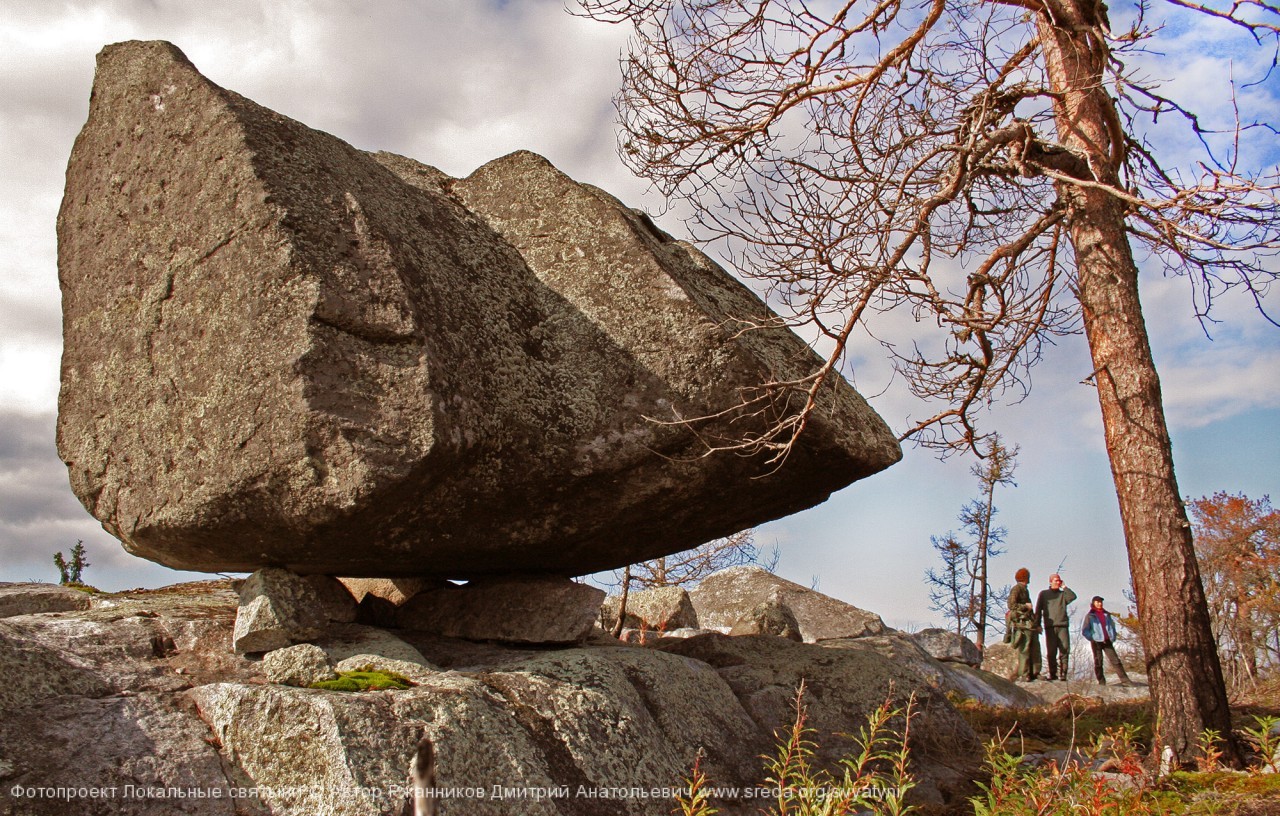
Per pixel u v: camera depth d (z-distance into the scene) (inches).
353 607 225.5
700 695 224.1
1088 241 279.3
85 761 156.6
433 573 249.3
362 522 195.3
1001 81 284.7
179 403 203.3
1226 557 666.2
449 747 161.8
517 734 175.8
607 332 235.0
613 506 233.8
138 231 218.7
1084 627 498.0
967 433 309.3
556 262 244.7
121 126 228.1
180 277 208.1
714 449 222.4
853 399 272.5
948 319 259.1
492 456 212.4
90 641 195.0
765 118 274.5
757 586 553.9
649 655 223.9
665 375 230.5
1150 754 251.8
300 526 194.2
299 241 194.2
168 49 226.5
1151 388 265.7
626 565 270.4
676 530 252.8
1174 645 247.6
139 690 181.2
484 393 212.1
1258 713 312.8
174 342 206.8
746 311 267.0
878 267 247.3
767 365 238.1
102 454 216.5
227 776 161.3
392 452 188.2
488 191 258.8
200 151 208.5
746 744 220.5
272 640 204.2
